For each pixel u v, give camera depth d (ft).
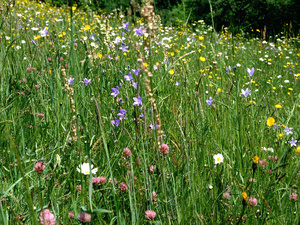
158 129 4.53
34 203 4.92
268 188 5.55
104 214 5.03
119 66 10.94
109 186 5.40
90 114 7.83
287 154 6.37
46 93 9.24
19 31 13.61
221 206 5.47
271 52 25.26
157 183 5.70
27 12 25.11
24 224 4.73
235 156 6.82
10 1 11.02
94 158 6.35
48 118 7.76
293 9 45.83
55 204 4.94
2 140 6.61
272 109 10.61
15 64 10.74
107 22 10.43
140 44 11.36
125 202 5.32
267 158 6.91
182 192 5.38
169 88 9.89
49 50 12.42
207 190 5.69
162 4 44.70
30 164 6.01
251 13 44.96
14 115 7.87
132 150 6.09
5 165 6.00
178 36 24.70
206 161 6.61
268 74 18.35
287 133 7.66
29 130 7.20
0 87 8.66
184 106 8.64
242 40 30.50
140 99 6.30
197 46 19.45
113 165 6.04
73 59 5.25
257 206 5.09
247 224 4.86
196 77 12.07
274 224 5.11
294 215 5.42
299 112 10.59
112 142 6.72
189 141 6.42
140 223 4.95
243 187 5.48
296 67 23.48
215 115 8.30
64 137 6.98
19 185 5.47
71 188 4.85
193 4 49.47
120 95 8.91
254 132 7.79
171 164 6.00
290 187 5.69
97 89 9.41
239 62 19.35
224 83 11.71
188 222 4.98
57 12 29.71
